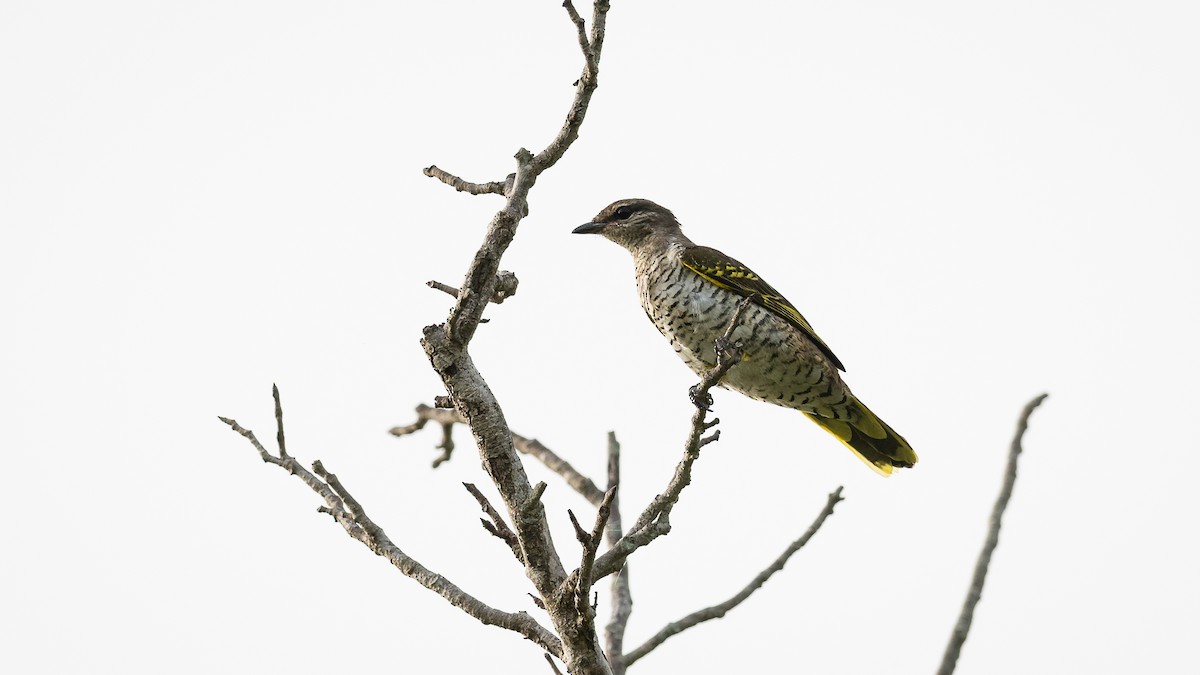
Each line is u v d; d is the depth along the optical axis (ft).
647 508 32.83
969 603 36.22
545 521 31.55
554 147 32.09
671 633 40.40
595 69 31.37
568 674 31.12
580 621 30.30
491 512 31.42
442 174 33.83
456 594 32.60
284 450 35.27
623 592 42.73
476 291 31.12
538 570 31.14
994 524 37.40
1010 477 37.96
